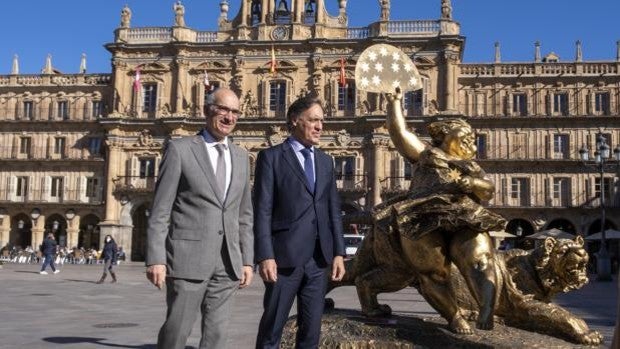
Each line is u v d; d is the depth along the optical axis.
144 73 60.88
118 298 20.03
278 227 6.22
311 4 62.41
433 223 6.59
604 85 57.84
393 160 56.59
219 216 5.91
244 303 18.72
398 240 7.25
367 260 7.90
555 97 58.66
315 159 6.46
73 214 62.62
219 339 5.90
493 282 6.39
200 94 59.78
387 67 8.08
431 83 57.00
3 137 65.12
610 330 12.62
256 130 58.59
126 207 59.25
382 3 58.41
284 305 6.11
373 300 7.79
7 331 12.11
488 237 6.68
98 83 64.81
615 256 55.78
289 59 59.09
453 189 6.67
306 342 6.16
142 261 60.97
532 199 57.16
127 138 60.28
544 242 7.54
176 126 58.91
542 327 7.00
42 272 34.16
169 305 5.80
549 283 7.44
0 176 64.50
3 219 63.66
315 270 6.23
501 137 58.44
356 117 56.59
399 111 7.73
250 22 61.66
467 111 59.28
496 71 59.16
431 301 7.03
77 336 11.56
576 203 56.56
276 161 6.36
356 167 56.84
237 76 59.22
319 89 58.22
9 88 65.75
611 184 56.75
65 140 64.31
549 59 64.88
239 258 6.01
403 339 6.86
